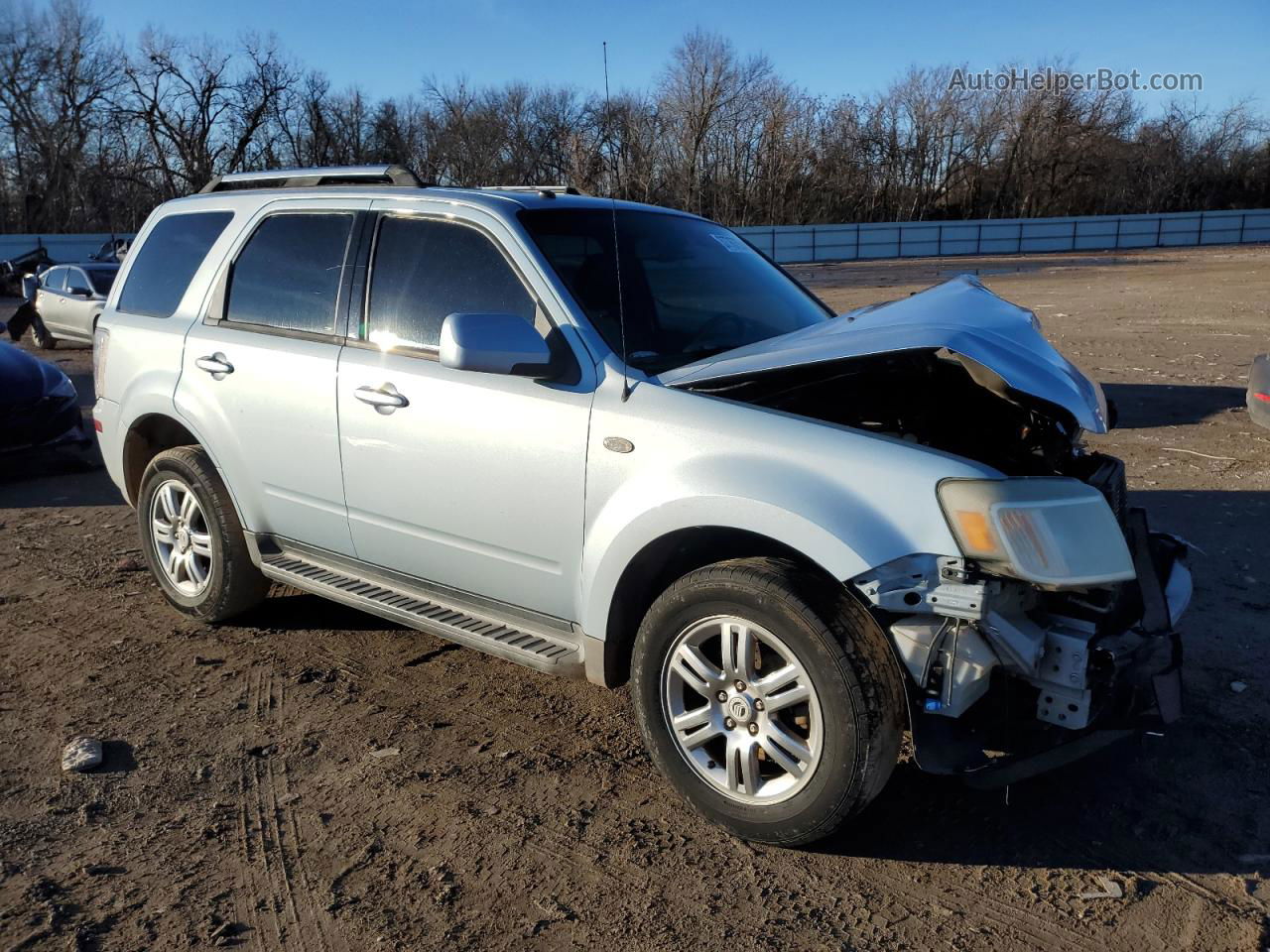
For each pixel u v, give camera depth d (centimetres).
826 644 278
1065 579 267
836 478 288
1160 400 987
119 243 2816
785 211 5772
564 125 4403
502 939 267
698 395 319
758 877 292
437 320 379
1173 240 5462
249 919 276
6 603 529
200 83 5038
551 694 414
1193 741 363
